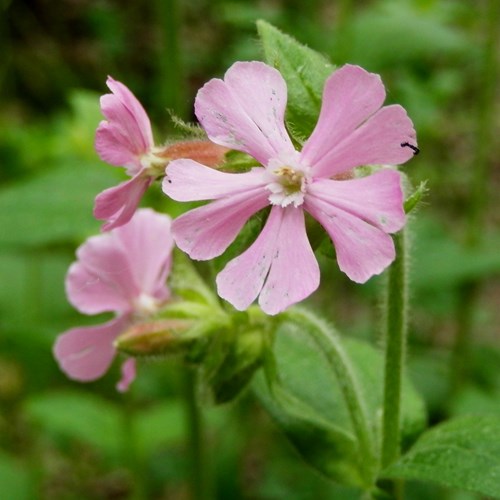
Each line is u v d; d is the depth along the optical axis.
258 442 0.28
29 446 0.28
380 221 0.13
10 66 0.39
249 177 0.13
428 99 0.31
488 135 0.26
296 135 0.14
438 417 0.26
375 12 0.28
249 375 0.15
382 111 0.13
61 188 0.20
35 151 0.26
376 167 0.14
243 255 0.13
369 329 0.29
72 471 0.28
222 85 0.13
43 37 0.44
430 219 0.29
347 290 0.34
